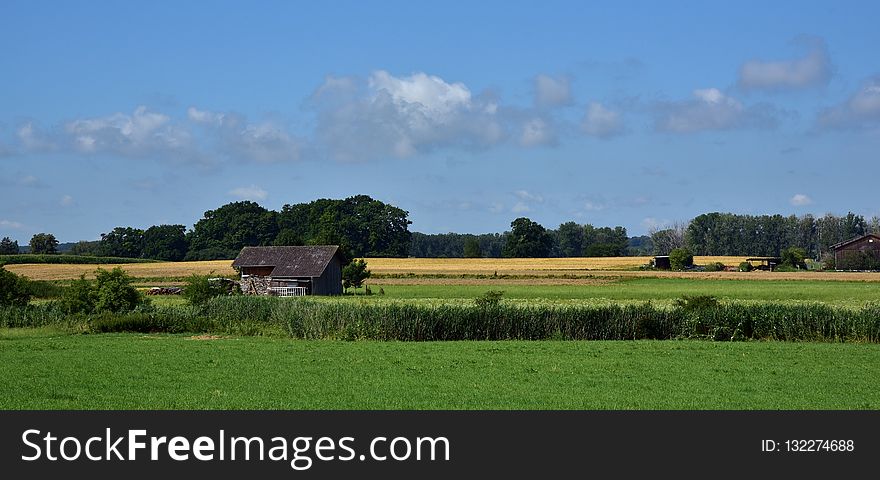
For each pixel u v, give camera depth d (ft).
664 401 94.27
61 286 288.10
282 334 167.94
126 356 130.52
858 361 126.82
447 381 105.91
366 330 162.20
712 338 160.76
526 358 128.88
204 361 124.47
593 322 164.45
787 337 160.45
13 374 111.34
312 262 355.15
